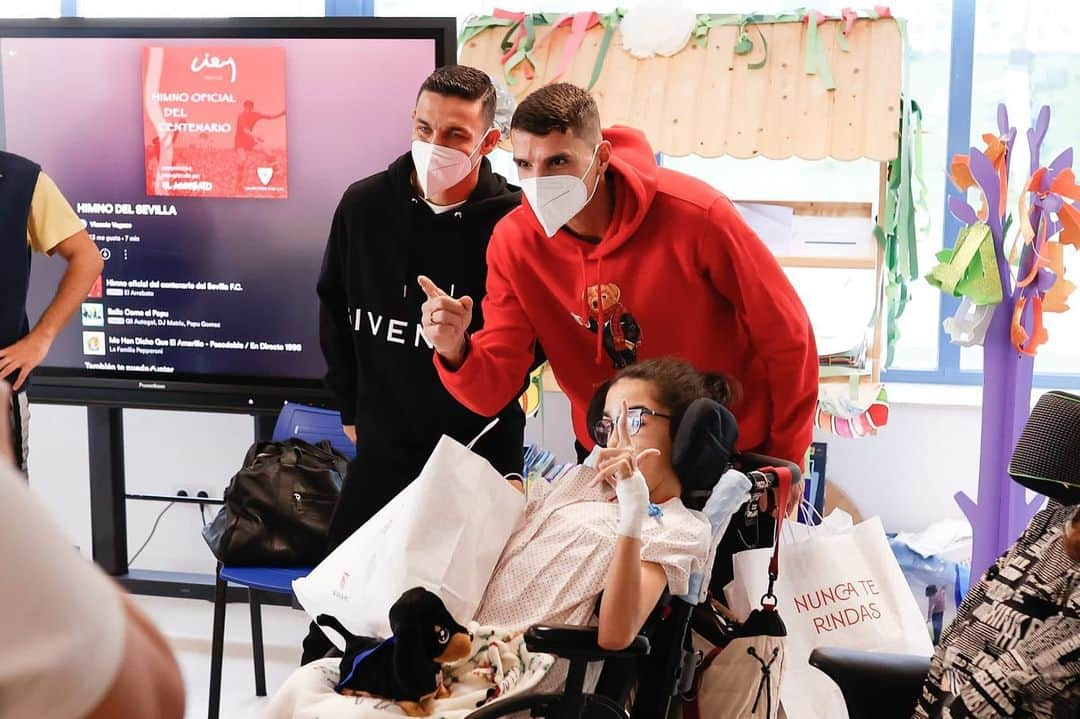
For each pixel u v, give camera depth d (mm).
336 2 4328
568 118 2297
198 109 3816
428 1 4320
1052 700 1829
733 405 2412
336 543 3035
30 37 3875
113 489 4316
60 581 661
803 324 2461
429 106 2740
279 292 3871
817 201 3814
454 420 2938
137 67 3832
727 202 2441
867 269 3773
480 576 2148
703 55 3799
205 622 4203
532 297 2617
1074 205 3600
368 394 2998
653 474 2176
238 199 3842
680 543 2064
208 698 3598
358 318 2980
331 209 3801
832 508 4207
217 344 3926
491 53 3904
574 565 2143
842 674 2133
